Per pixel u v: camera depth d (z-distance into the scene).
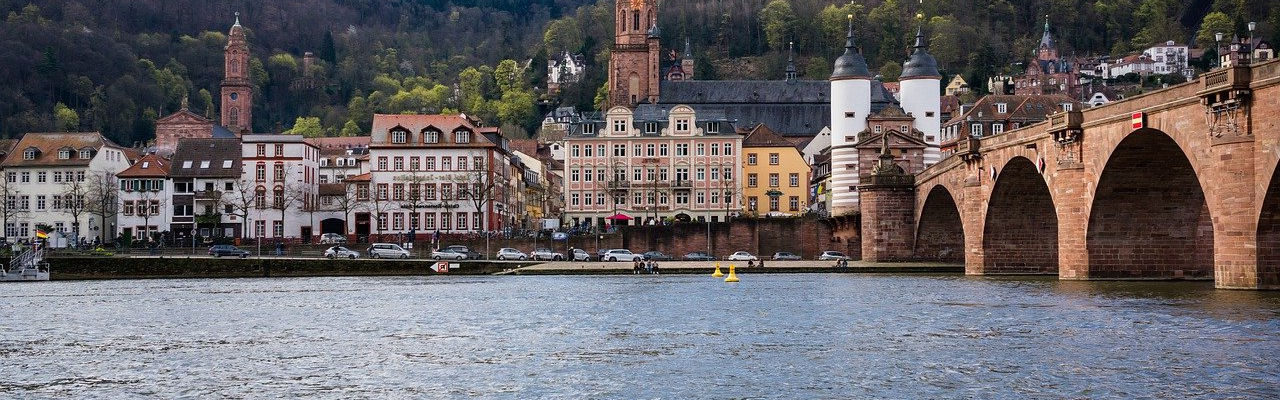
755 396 56.66
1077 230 118.38
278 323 92.12
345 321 93.19
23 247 194.25
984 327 81.06
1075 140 117.31
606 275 164.38
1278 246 91.12
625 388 59.31
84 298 122.88
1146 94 103.44
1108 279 117.25
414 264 174.88
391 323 91.06
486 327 87.38
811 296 113.12
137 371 66.81
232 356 72.56
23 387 61.75
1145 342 70.38
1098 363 63.34
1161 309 87.44
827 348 72.06
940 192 175.25
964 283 130.75
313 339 80.88
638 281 147.38
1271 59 87.75
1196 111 95.88
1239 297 88.88
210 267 174.75
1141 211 115.94
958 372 61.94
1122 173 112.69
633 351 72.25
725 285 135.25
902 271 168.50
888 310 95.56
